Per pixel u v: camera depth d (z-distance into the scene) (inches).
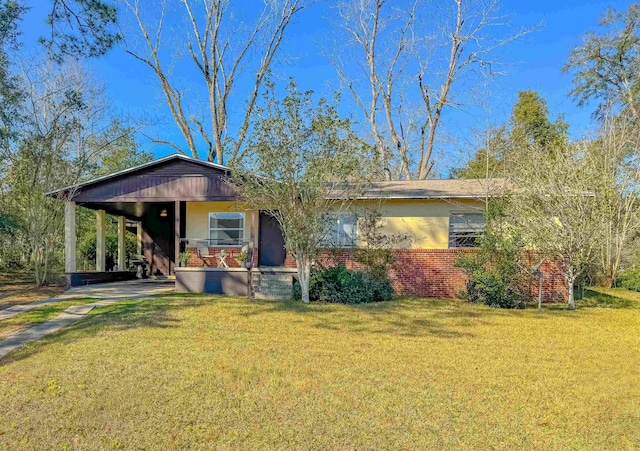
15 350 255.3
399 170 1066.1
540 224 449.4
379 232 539.5
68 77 714.8
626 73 956.0
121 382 200.5
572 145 575.2
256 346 265.3
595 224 436.5
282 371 219.6
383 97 1043.9
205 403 179.6
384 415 170.9
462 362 241.6
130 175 522.3
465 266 468.4
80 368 218.8
